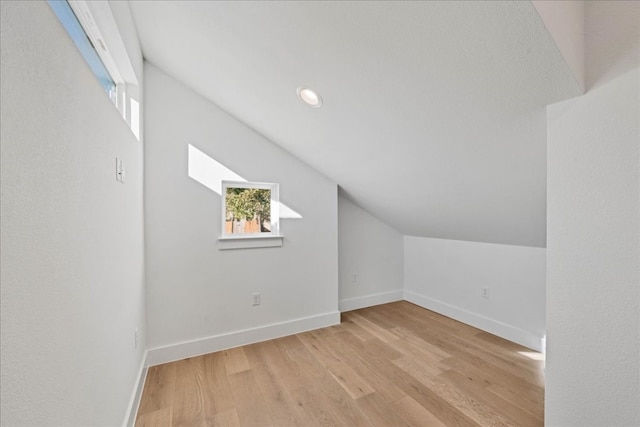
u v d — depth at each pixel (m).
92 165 0.93
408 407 1.59
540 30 0.88
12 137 0.52
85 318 0.86
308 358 2.13
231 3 1.25
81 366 0.83
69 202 0.76
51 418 0.65
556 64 0.97
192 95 2.19
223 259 2.29
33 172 0.59
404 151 1.82
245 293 2.39
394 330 2.67
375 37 1.14
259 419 1.51
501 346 2.33
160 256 2.07
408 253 3.58
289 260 2.58
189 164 2.17
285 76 1.60
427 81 1.24
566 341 1.12
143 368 1.84
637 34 0.92
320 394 1.71
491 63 1.05
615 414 1.00
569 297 1.11
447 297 3.07
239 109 2.18
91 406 0.91
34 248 0.59
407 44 1.11
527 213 1.86
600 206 1.02
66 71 0.74
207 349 2.21
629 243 0.96
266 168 2.48
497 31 0.94
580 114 1.05
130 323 1.49
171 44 1.73
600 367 1.04
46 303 0.64
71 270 0.77
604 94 0.99
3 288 0.50
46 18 0.64
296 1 1.13
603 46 0.99
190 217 2.17
